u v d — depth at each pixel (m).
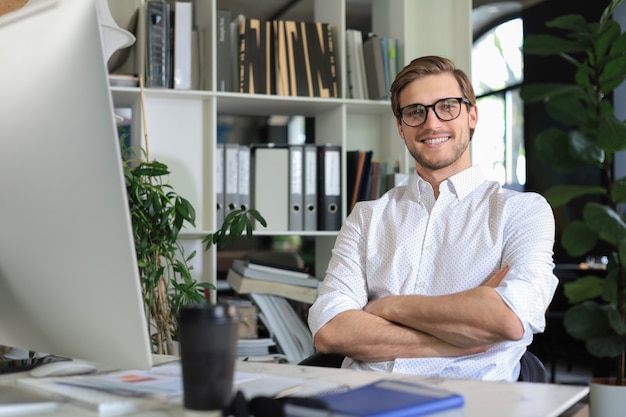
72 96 0.92
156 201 2.56
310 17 3.68
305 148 3.23
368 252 2.06
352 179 3.33
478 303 1.73
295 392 1.03
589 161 3.92
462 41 3.47
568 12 6.28
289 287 3.17
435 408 0.86
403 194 2.14
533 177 6.64
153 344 2.70
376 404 0.85
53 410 0.98
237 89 3.18
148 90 2.99
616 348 3.80
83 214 0.95
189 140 3.16
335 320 1.85
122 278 0.93
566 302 5.41
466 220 2.00
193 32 3.17
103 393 1.00
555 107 4.13
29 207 1.02
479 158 7.40
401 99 2.12
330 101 3.25
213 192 3.12
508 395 1.07
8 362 1.38
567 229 4.07
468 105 2.11
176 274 3.12
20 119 0.99
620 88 5.61
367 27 3.75
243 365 1.36
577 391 1.09
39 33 0.97
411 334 1.79
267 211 3.21
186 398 0.88
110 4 3.20
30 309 1.11
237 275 3.22
